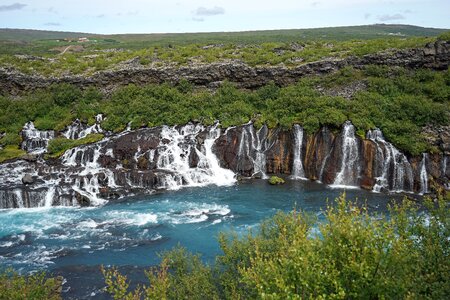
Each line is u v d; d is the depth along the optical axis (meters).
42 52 121.94
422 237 20.17
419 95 55.69
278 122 56.59
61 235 37.03
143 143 55.03
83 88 69.44
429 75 58.16
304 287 15.14
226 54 74.75
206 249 33.88
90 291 27.88
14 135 58.88
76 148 54.16
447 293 15.84
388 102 55.38
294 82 64.56
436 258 17.56
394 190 48.38
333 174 51.16
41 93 67.62
